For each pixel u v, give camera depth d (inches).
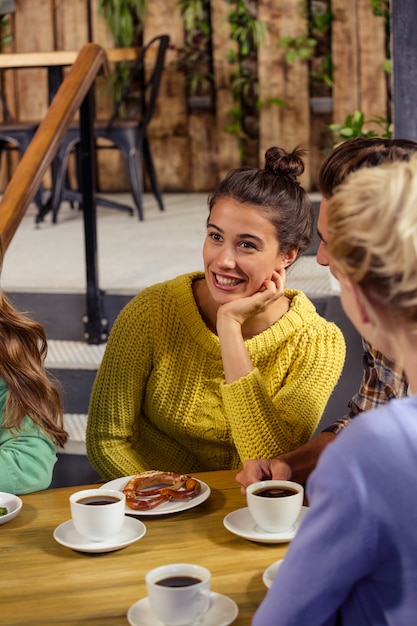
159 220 197.2
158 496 59.4
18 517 58.9
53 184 192.7
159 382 73.5
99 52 125.0
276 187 68.9
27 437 66.6
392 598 36.1
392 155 60.7
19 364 67.5
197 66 232.5
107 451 74.6
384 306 37.1
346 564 35.4
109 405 74.4
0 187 241.1
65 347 125.9
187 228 184.5
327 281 129.3
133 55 198.2
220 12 228.1
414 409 35.9
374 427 35.3
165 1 230.7
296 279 131.3
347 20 222.2
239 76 230.1
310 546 36.1
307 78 225.9
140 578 49.9
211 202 70.6
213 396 73.5
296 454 64.4
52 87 175.2
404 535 34.7
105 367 74.6
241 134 231.9
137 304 74.6
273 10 224.8
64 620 45.3
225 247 68.9
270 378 73.1
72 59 152.6
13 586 49.2
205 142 235.1
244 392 66.5
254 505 54.3
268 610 37.7
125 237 176.7
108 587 48.9
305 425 70.7
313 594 36.3
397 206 36.0
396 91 91.8
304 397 71.7
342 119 225.6
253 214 67.9
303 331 73.3
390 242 35.8
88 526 52.9
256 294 69.2
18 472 63.7
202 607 43.8
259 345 72.3
